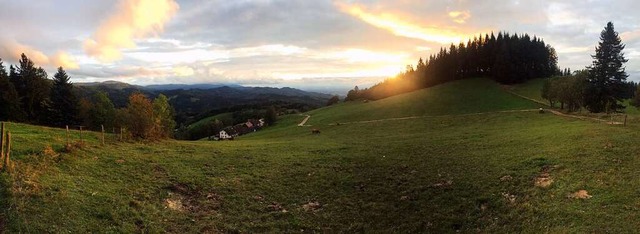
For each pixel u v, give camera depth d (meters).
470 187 30.59
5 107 79.69
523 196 27.05
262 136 104.50
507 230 22.98
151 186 28.28
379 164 40.03
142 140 45.66
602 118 61.25
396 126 89.25
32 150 29.31
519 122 71.62
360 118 111.62
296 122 131.25
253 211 27.22
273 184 32.78
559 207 23.73
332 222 26.47
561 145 38.16
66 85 92.50
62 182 24.66
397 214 27.44
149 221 22.97
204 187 30.12
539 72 151.75
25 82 91.44
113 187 26.38
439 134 65.81
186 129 165.12
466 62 159.38
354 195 31.16
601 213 21.69
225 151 44.72
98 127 92.69
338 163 40.66
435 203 28.64
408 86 178.75
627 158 30.20
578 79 79.00
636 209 21.38
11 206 20.08
